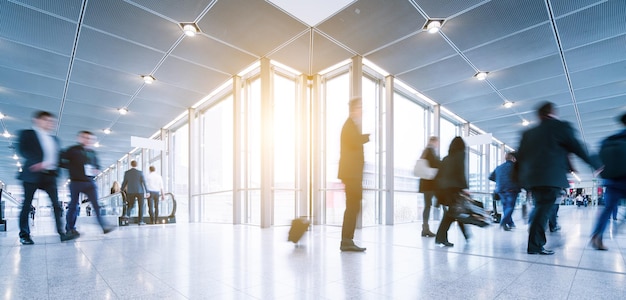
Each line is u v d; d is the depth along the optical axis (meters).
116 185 9.17
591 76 6.32
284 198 6.29
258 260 2.58
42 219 10.13
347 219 3.03
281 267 2.32
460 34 4.87
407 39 5.06
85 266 2.37
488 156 11.62
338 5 4.16
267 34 4.87
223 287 1.81
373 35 4.93
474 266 2.34
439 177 3.52
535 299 1.60
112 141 12.27
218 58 5.67
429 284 1.87
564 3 4.04
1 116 8.73
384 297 1.64
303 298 1.63
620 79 6.43
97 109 8.35
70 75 6.14
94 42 4.91
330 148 6.51
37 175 3.60
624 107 8.19
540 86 6.95
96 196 4.23
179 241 3.78
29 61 5.52
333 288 1.80
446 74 6.44
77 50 5.16
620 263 2.43
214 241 3.77
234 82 6.58
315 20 4.51
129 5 4.03
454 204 3.33
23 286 1.84
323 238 4.01
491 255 2.78
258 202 6.43
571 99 7.73
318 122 6.42
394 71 6.38
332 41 5.13
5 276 2.07
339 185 6.39
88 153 4.28
